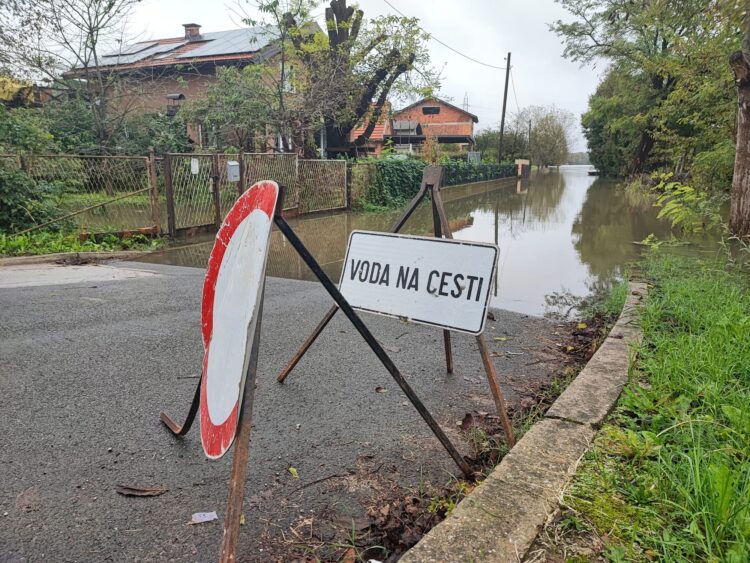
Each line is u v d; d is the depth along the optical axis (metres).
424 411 1.94
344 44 15.71
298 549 1.62
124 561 1.53
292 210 11.58
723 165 9.55
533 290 5.48
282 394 2.72
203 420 1.56
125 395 2.63
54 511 1.73
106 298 4.54
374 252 2.40
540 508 1.54
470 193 22.66
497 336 3.83
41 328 3.62
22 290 4.76
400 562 1.33
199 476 1.98
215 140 15.41
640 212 13.74
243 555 1.58
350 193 13.34
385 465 2.11
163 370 2.96
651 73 22.89
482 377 3.06
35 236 7.27
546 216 13.23
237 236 1.67
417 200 2.58
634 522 1.48
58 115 14.16
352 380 2.93
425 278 2.22
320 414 2.52
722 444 1.81
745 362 2.48
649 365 2.59
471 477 2.03
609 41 25.16
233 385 1.31
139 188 9.09
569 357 3.46
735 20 7.20
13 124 10.02
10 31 12.91
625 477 1.70
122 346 3.31
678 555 1.32
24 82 14.31
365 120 17.81
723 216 10.54
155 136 15.10
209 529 1.69
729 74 9.27
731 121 9.73
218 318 1.64
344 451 2.20
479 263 2.09
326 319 2.67
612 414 2.17
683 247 7.25
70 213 8.06
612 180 36.47
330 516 1.79
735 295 3.85
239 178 9.51
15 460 2.02
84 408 2.47
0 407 2.44
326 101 14.98
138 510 1.76
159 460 2.07
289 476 2.00
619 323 3.46
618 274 6.28
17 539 1.59
